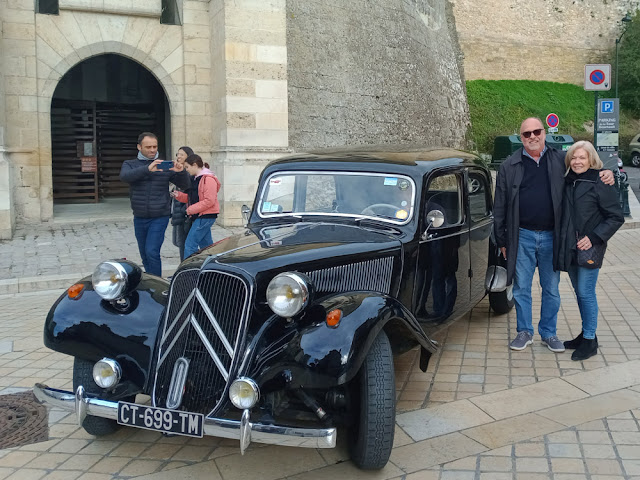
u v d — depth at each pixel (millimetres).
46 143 13453
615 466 3516
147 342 3748
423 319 4551
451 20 30828
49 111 13438
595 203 5094
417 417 4258
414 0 23578
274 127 14148
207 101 14727
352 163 4789
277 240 4133
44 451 3902
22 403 4652
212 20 14336
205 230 7945
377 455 3457
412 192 4508
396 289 4160
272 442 3143
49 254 10344
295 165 4949
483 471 3527
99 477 3572
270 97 14039
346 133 19141
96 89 17359
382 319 3484
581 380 4812
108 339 3766
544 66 39344
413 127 22453
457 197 5129
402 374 5090
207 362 3457
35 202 13430
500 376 4980
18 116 13086
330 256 3840
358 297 3598
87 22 13578
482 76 38000
